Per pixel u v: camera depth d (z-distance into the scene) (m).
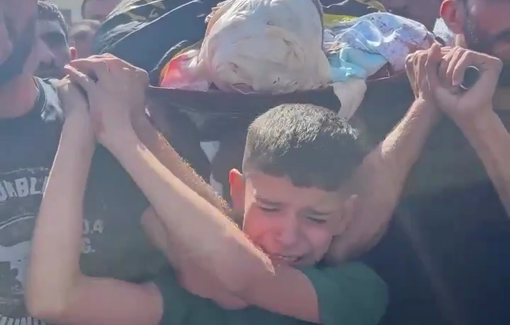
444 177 1.66
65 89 1.55
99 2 2.99
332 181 1.49
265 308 1.55
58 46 1.98
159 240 1.58
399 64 1.74
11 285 1.55
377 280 1.63
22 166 1.57
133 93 1.56
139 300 1.54
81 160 1.50
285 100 1.61
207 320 1.56
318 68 1.63
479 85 1.61
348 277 1.60
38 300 1.45
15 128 1.57
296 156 1.47
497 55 1.74
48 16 1.97
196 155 1.68
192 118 1.67
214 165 1.69
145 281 1.60
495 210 1.65
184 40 1.89
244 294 1.52
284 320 1.57
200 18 1.90
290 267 1.55
